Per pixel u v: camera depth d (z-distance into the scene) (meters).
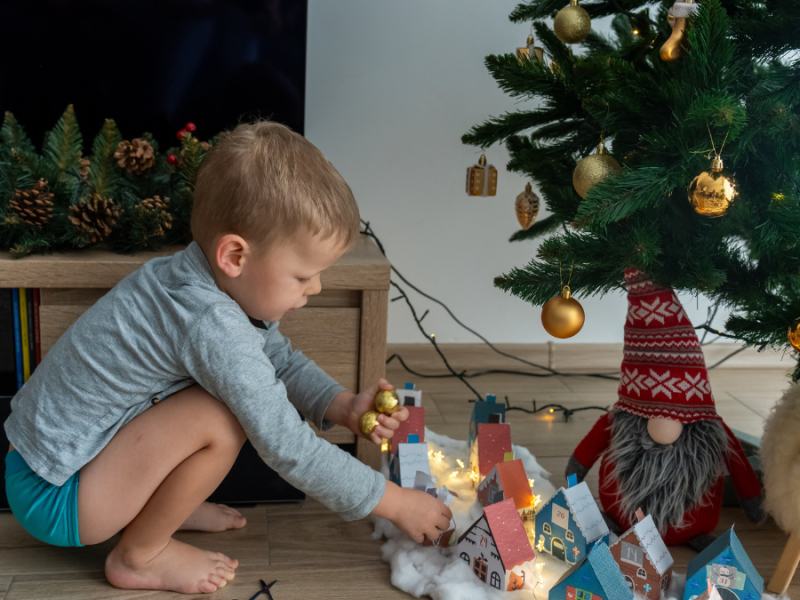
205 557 0.99
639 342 1.05
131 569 0.96
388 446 1.29
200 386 0.92
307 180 0.84
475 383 1.78
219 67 1.33
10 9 1.26
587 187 0.97
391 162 1.70
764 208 0.95
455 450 1.38
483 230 1.77
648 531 0.97
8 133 1.26
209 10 1.30
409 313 1.81
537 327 1.86
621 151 1.07
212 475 0.91
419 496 1.00
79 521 0.89
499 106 1.69
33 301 1.11
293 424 0.89
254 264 0.86
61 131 1.29
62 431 0.88
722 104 0.82
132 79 1.32
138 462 0.89
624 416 1.07
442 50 1.64
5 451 1.12
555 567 1.03
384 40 1.62
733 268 1.07
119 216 1.14
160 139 1.36
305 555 1.06
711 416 1.04
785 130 0.94
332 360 1.20
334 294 1.17
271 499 1.20
